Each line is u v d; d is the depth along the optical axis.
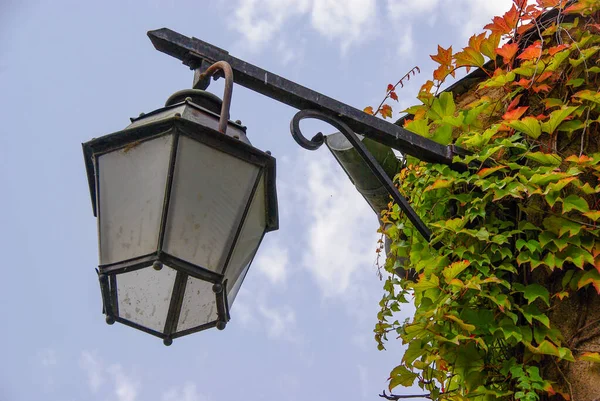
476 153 2.89
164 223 2.16
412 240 3.07
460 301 2.73
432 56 3.21
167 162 2.21
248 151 2.30
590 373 2.57
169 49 2.63
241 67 2.63
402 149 2.86
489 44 3.15
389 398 2.84
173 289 2.32
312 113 2.69
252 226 2.35
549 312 2.72
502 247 2.78
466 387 2.69
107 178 2.29
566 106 2.86
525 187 2.73
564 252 2.69
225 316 2.32
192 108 2.39
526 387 2.54
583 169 2.76
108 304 2.31
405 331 2.79
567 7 3.07
